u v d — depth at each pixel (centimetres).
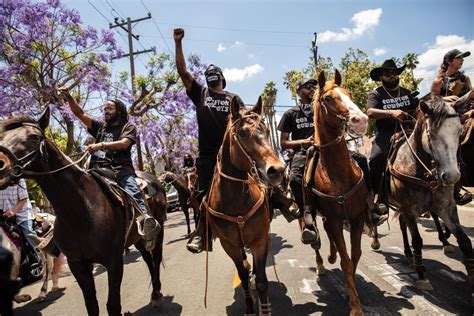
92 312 388
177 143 2211
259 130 337
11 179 305
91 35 1235
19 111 1138
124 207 427
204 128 454
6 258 325
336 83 421
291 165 525
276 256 705
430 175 414
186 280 624
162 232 546
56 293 659
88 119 495
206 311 470
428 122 396
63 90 473
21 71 1126
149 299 548
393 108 523
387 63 526
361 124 356
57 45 1204
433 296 423
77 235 369
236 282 575
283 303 459
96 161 473
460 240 398
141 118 1622
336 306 432
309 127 529
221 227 393
